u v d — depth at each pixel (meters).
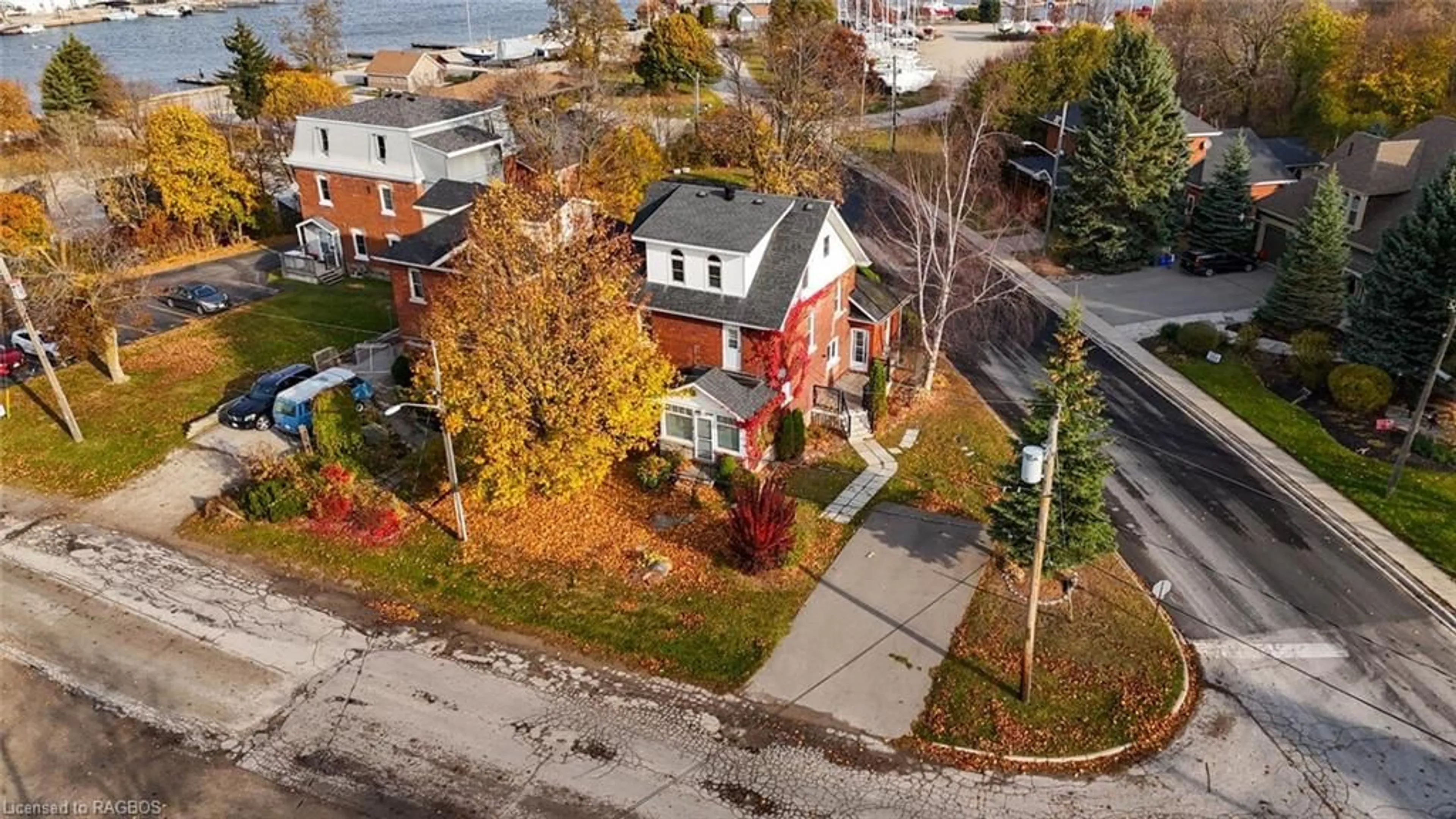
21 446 33.00
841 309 35.62
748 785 19.53
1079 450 23.41
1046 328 42.91
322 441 30.78
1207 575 25.88
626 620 24.27
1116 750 20.22
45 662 23.09
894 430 33.78
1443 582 25.55
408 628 24.23
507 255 27.14
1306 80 68.00
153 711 21.61
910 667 22.56
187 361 39.59
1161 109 47.75
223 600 25.31
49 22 168.62
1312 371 36.22
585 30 90.19
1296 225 44.59
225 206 55.81
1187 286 47.72
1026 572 25.72
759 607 24.58
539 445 26.22
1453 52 58.91
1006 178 61.91
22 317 32.62
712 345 31.55
